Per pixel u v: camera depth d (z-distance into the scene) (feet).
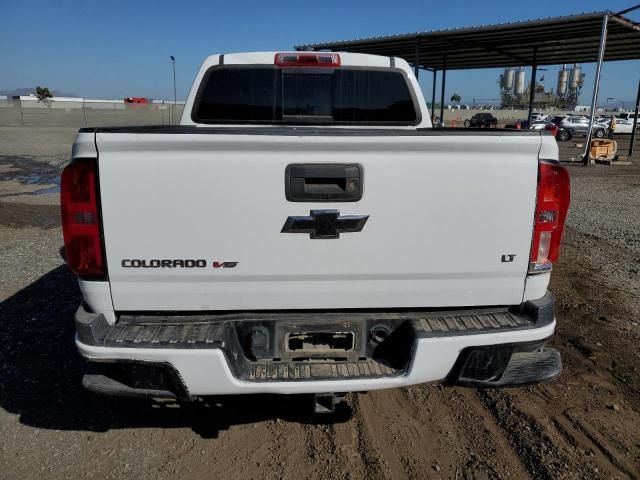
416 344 8.34
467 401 11.75
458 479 9.23
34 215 31.48
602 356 13.61
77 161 7.87
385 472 9.39
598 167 65.41
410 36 61.82
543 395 11.90
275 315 8.74
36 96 225.56
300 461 9.70
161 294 8.39
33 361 13.15
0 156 66.74
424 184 8.30
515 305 9.16
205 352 7.94
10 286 18.51
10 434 10.31
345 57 14.19
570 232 28.58
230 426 10.76
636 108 78.95
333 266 8.46
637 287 19.10
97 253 8.12
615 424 10.80
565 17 52.65
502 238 8.66
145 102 202.08
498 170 8.41
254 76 14.26
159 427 10.69
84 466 9.46
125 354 7.93
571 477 9.25
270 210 8.15
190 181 7.98
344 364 8.76
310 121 14.55
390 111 14.60
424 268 8.63
